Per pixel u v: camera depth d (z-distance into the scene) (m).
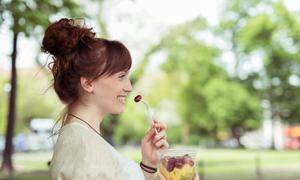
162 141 2.21
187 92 33.19
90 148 1.76
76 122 1.85
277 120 37.47
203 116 34.75
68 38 1.85
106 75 1.88
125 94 1.94
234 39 35.09
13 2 10.16
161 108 33.03
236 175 14.91
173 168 1.99
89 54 1.84
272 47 33.75
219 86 33.34
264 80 35.59
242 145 39.56
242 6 34.75
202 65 32.19
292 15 32.62
